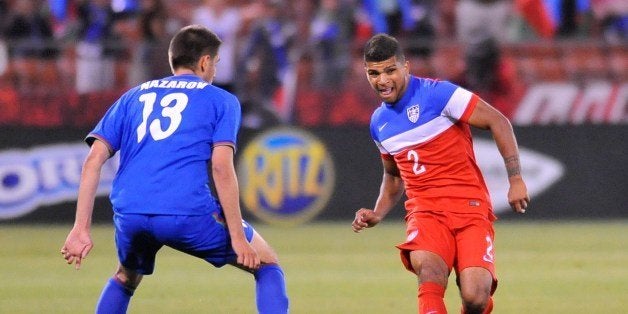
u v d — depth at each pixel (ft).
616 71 213.87
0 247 163.73
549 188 203.92
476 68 207.82
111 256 153.28
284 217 196.75
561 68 213.46
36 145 197.36
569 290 120.06
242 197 195.93
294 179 197.67
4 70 203.10
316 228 190.80
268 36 204.44
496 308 107.65
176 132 76.23
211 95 77.25
